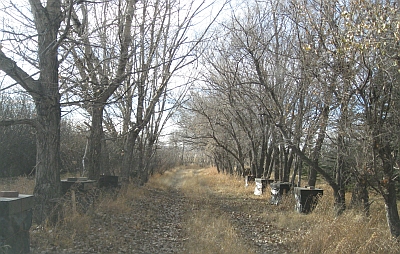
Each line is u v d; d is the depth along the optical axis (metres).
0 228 5.31
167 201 16.48
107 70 10.73
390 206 7.96
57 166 8.17
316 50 8.70
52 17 8.01
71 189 9.59
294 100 12.20
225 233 9.16
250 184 24.19
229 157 34.84
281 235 9.80
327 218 10.31
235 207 15.02
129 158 18.53
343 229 7.98
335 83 8.38
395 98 7.58
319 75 8.88
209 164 71.56
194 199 17.58
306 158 11.16
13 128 21.56
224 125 24.16
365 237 7.68
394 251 7.17
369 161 7.95
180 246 8.09
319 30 8.63
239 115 20.67
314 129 10.62
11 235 5.48
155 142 27.17
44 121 7.95
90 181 10.85
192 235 8.93
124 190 15.70
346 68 7.97
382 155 7.82
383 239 7.54
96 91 9.16
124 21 10.34
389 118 7.82
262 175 25.56
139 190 17.86
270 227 10.90
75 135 22.33
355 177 9.23
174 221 11.35
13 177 20.41
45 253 6.39
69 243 7.14
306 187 13.66
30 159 22.42
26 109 22.30
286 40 13.33
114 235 8.38
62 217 8.43
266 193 18.89
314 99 10.68
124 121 17.86
